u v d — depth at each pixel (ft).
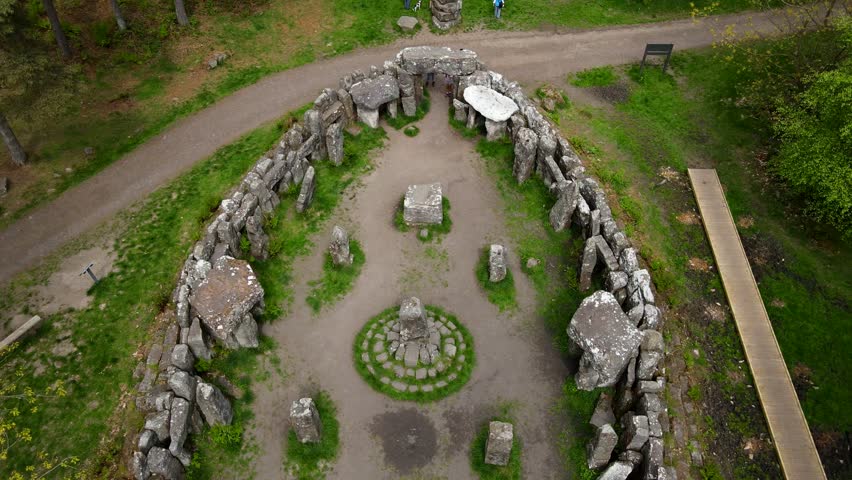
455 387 75.31
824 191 90.79
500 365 77.61
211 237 84.38
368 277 86.63
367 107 104.42
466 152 105.29
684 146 110.93
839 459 73.00
